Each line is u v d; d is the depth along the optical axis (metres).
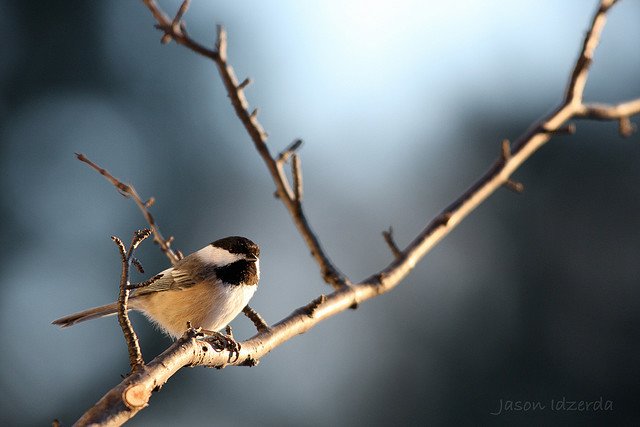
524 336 14.33
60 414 13.69
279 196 5.92
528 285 14.52
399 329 14.48
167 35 4.81
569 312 14.39
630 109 6.39
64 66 15.52
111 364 13.86
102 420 3.91
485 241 14.86
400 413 14.02
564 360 14.08
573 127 6.19
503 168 6.38
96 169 6.89
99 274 14.37
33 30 15.40
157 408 13.30
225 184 15.48
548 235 14.76
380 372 14.24
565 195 14.91
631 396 13.74
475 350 14.27
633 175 14.87
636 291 14.33
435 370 14.22
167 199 14.91
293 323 5.68
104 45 15.77
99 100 15.48
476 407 13.97
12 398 13.62
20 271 14.37
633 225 14.47
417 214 16.31
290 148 5.72
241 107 5.38
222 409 13.60
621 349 14.08
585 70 6.18
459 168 16.28
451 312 14.52
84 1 15.67
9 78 15.17
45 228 14.62
